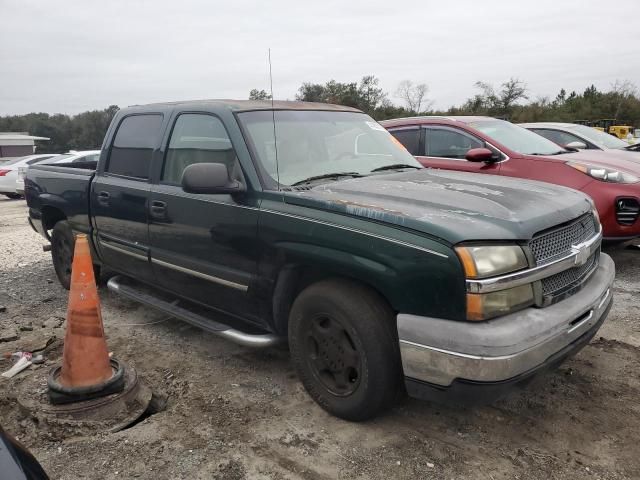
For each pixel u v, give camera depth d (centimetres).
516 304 266
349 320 291
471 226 267
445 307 260
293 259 315
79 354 326
